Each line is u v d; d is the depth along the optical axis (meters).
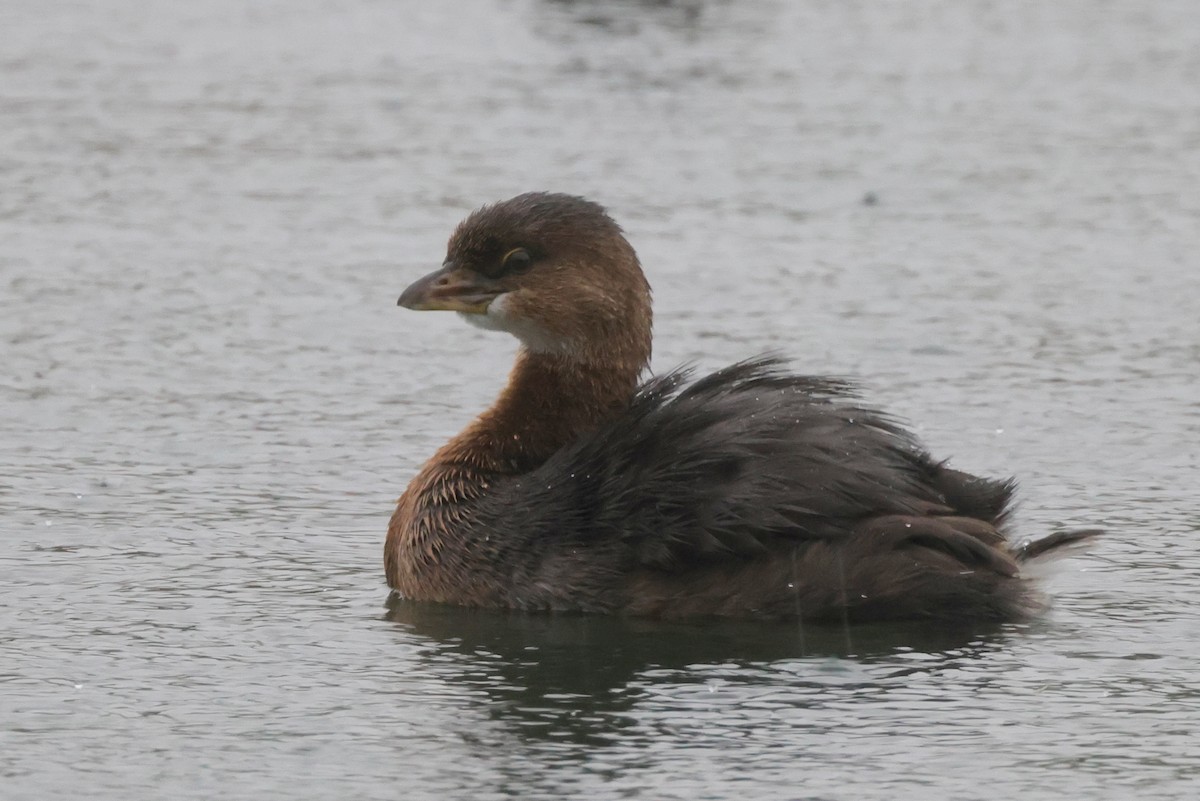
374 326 19.34
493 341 19.06
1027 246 22.06
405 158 25.30
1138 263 21.47
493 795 9.80
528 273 13.23
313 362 18.25
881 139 26.53
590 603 12.39
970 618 12.06
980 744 10.40
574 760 10.21
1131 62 31.19
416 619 12.46
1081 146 26.27
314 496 14.83
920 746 10.38
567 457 12.84
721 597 12.16
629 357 13.38
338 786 9.92
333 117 27.27
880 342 18.75
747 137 26.53
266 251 21.67
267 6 34.94
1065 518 14.25
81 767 10.16
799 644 11.91
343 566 13.43
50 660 11.61
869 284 20.66
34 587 12.84
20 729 10.62
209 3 35.16
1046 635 12.03
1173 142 26.47
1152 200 23.88
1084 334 19.06
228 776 10.05
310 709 10.94
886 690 11.13
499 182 24.20
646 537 12.27
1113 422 16.53
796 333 18.98
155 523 14.15
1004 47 32.25
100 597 12.70
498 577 12.58
